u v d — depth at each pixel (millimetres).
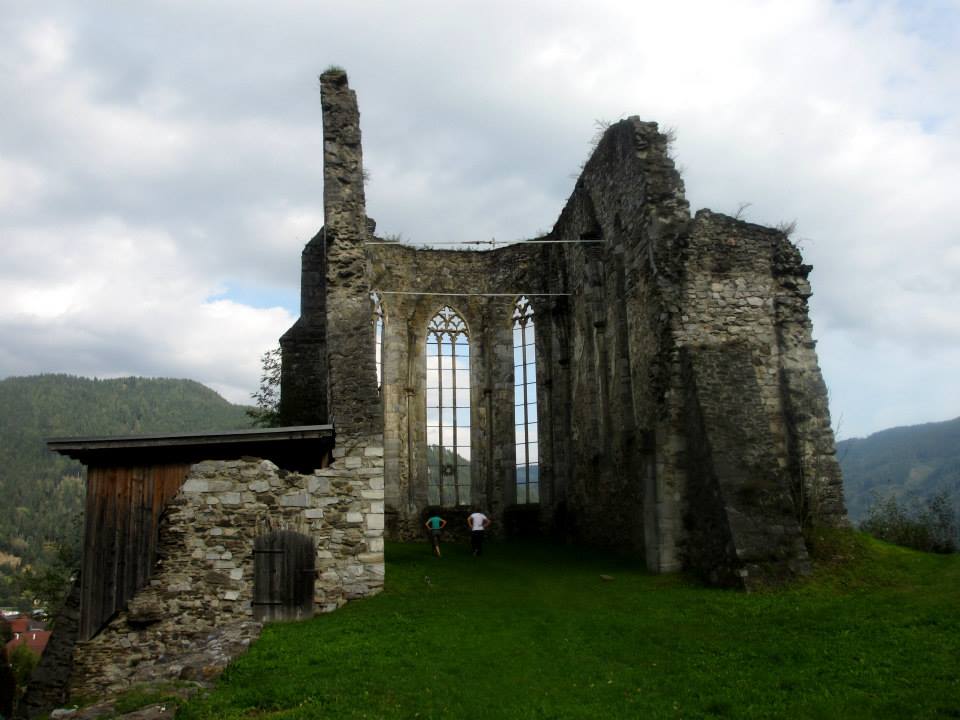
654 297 20359
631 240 22297
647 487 19719
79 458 17141
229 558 16906
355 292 19578
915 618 13391
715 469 17594
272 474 17453
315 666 12547
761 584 16297
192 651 14602
